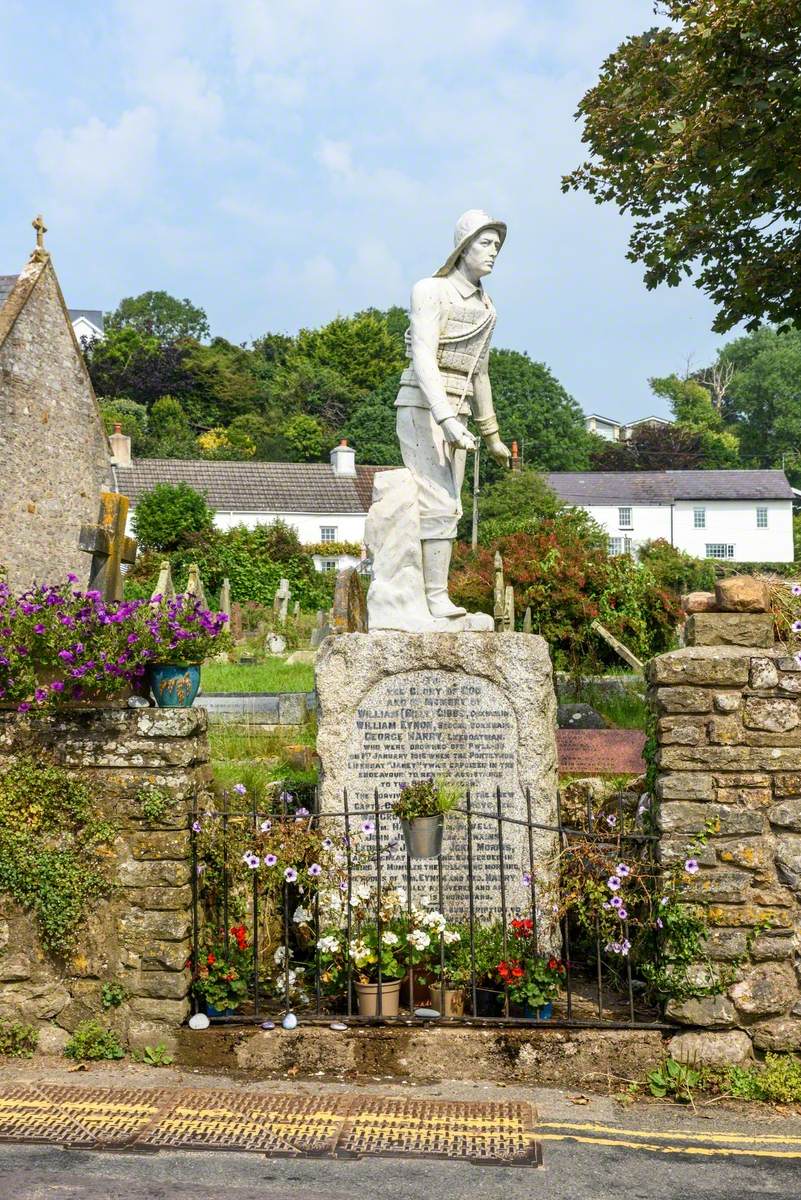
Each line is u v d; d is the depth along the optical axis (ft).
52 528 85.92
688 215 39.19
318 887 22.18
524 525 81.61
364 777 24.73
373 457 216.54
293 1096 19.53
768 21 32.71
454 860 24.29
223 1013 21.58
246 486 172.35
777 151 34.58
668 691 20.67
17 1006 21.63
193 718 21.85
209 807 22.89
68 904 21.43
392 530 25.95
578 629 58.75
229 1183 16.35
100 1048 21.16
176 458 201.77
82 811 21.57
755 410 277.44
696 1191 16.24
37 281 84.28
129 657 21.71
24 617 21.81
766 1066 19.95
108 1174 16.60
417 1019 21.07
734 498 197.77
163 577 48.70
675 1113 19.06
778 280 38.88
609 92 38.91
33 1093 19.58
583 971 24.88
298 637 92.94
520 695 24.31
